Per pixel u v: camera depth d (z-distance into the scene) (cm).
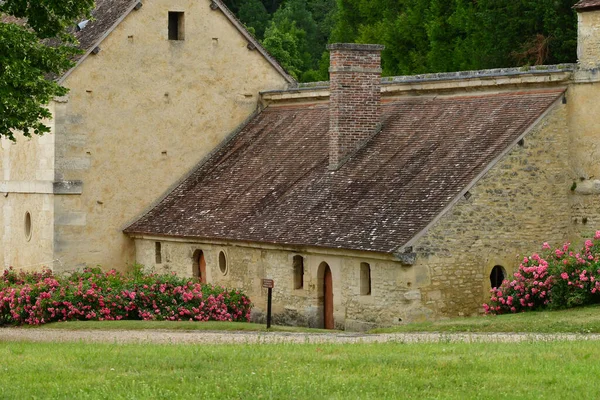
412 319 3672
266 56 5147
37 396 2222
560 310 3525
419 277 3688
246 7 8738
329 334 3372
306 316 4044
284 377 2316
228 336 3338
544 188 3888
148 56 4916
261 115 5112
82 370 2459
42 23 3488
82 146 4791
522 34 5619
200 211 4659
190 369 2431
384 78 4562
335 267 3938
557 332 3108
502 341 2861
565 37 5403
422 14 6912
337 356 2556
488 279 3800
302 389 2200
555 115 3903
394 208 3888
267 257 4219
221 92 5062
